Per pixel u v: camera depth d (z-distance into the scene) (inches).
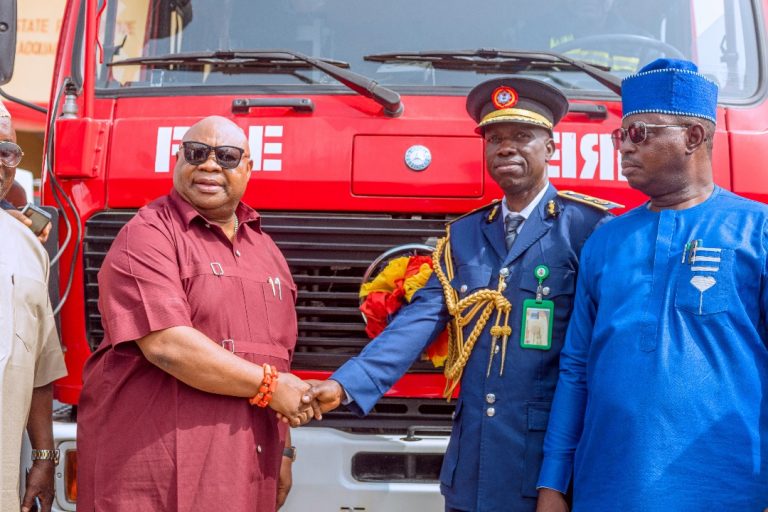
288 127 126.9
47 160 132.5
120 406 101.5
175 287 99.7
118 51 138.4
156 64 135.6
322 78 132.3
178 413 99.7
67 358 126.5
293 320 111.7
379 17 138.4
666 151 92.8
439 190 124.7
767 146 126.3
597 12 140.5
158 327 97.2
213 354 97.8
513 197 113.0
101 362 103.7
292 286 112.7
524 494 104.8
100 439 102.0
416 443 118.6
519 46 137.5
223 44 139.6
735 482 85.4
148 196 126.5
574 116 128.0
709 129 93.9
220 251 104.8
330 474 118.0
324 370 126.2
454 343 114.7
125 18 140.3
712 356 87.2
